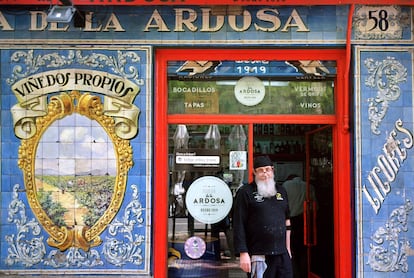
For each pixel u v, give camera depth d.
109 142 6.76
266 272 5.86
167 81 7.03
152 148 6.74
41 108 6.75
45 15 6.79
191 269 6.97
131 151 6.74
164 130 6.95
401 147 6.79
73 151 6.75
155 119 6.86
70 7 6.27
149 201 6.71
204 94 7.05
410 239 6.73
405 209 6.74
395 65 6.85
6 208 6.70
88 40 6.79
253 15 6.84
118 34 6.80
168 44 6.81
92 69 6.79
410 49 6.86
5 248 6.67
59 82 6.77
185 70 7.01
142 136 6.75
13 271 6.65
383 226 6.73
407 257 6.71
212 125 7.07
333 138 7.09
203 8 6.83
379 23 6.86
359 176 6.77
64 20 6.11
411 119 6.81
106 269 6.68
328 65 7.03
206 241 6.99
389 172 6.77
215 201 7.02
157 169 6.88
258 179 5.95
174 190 7.01
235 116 7.05
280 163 7.54
